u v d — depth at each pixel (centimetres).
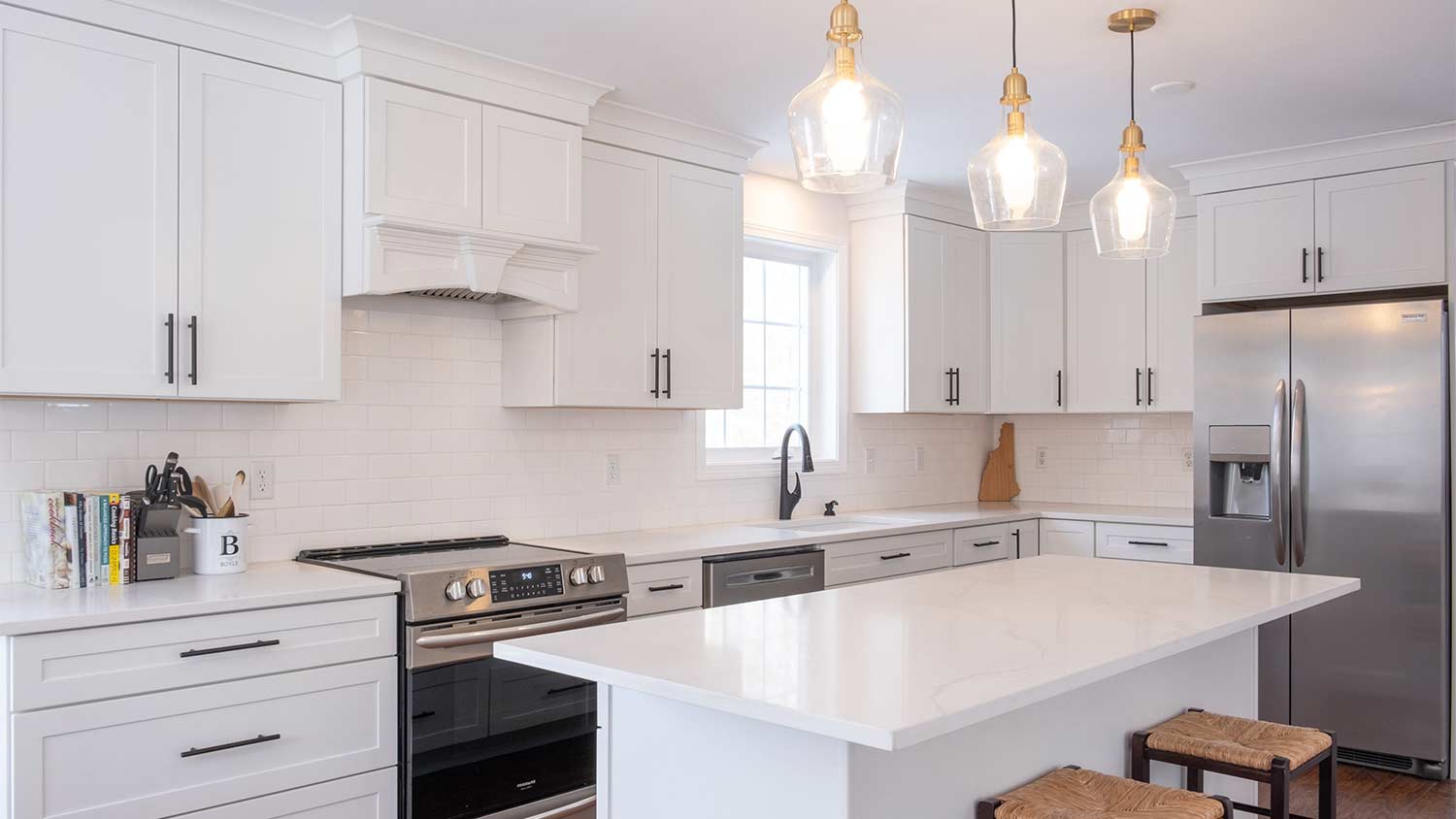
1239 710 310
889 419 552
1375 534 412
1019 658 196
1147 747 245
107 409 296
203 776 256
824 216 514
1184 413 557
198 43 286
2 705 231
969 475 605
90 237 267
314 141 308
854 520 500
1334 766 246
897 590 281
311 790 274
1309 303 487
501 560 322
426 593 292
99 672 240
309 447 335
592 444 415
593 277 374
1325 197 441
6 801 229
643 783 209
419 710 291
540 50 327
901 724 150
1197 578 304
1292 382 430
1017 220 221
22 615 234
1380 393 412
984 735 210
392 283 312
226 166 290
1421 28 312
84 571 275
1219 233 467
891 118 185
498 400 384
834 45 189
